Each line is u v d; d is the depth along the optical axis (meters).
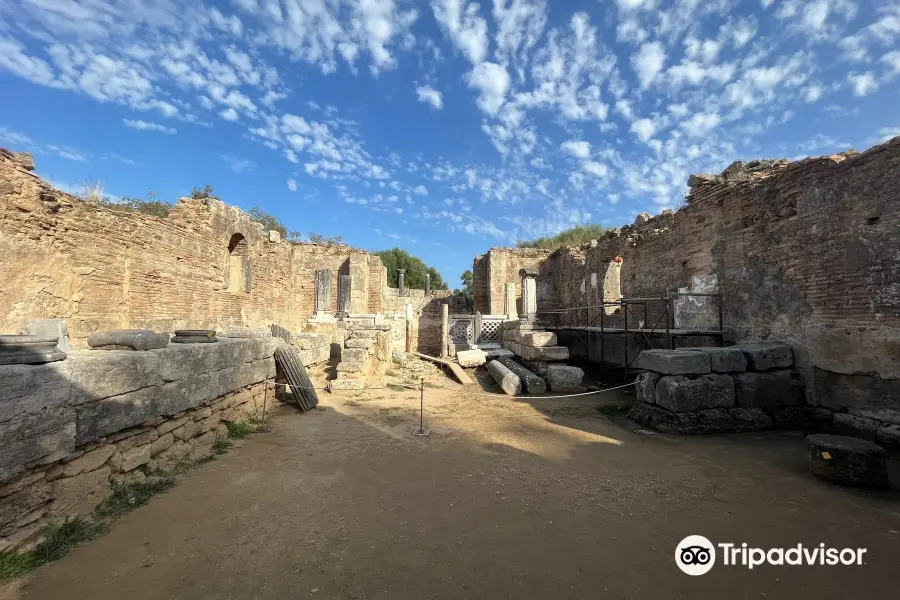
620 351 12.73
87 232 9.03
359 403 9.21
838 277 6.58
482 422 7.68
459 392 11.18
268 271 18.47
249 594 2.73
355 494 4.34
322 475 4.88
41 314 8.02
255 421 7.20
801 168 7.25
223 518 3.78
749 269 8.39
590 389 11.30
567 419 7.97
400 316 18.14
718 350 7.29
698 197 10.03
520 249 25.22
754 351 7.23
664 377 7.15
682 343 9.95
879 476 4.46
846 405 6.46
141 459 4.41
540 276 24.84
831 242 6.70
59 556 3.11
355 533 3.53
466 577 2.93
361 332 11.94
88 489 3.74
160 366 4.66
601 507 4.07
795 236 7.36
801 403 7.13
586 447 6.08
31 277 7.83
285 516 3.83
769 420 6.95
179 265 12.14
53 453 3.33
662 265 11.73
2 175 7.30
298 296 23.70
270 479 4.73
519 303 24.66
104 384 3.87
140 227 10.61
